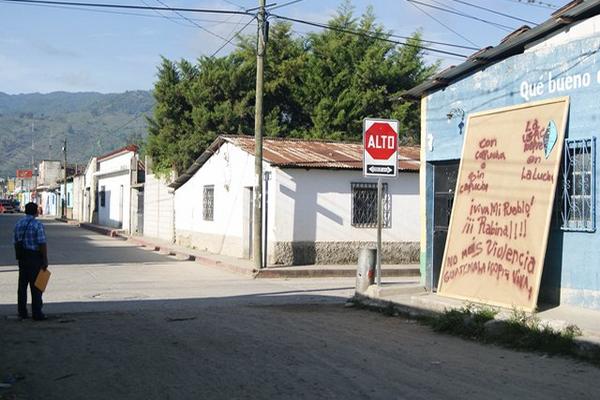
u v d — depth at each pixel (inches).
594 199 382.6
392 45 1354.6
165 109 1291.8
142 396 259.8
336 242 833.5
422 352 339.3
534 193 409.1
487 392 263.4
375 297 498.3
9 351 340.8
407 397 256.2
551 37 416.5
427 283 519.5
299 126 1364.4
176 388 270.4
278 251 800.3
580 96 394.3
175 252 1023.0
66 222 2383.1
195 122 1252.5
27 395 262.7
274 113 1301.7
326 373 293.4
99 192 2032.5
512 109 439.8
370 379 283.3
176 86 1293.1
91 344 358.0
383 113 1323.8
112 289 605.9
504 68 451.5
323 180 828.0
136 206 1508.4
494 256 427.5
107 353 335.9
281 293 598.5
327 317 457.4
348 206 842.2
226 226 952.9
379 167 508.4
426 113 526.3
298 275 754.8
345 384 275.1
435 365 309.9
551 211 395.2
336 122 1298.0
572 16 392.2
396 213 871.1
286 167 802.2
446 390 266.1
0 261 856.9
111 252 1053.8
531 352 339.3
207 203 1039.6
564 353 329.4
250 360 319.0
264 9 749.3
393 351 341.4
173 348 347.6
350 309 499.2
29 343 360.8
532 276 393.4
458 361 318.7
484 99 468.4
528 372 297.3
